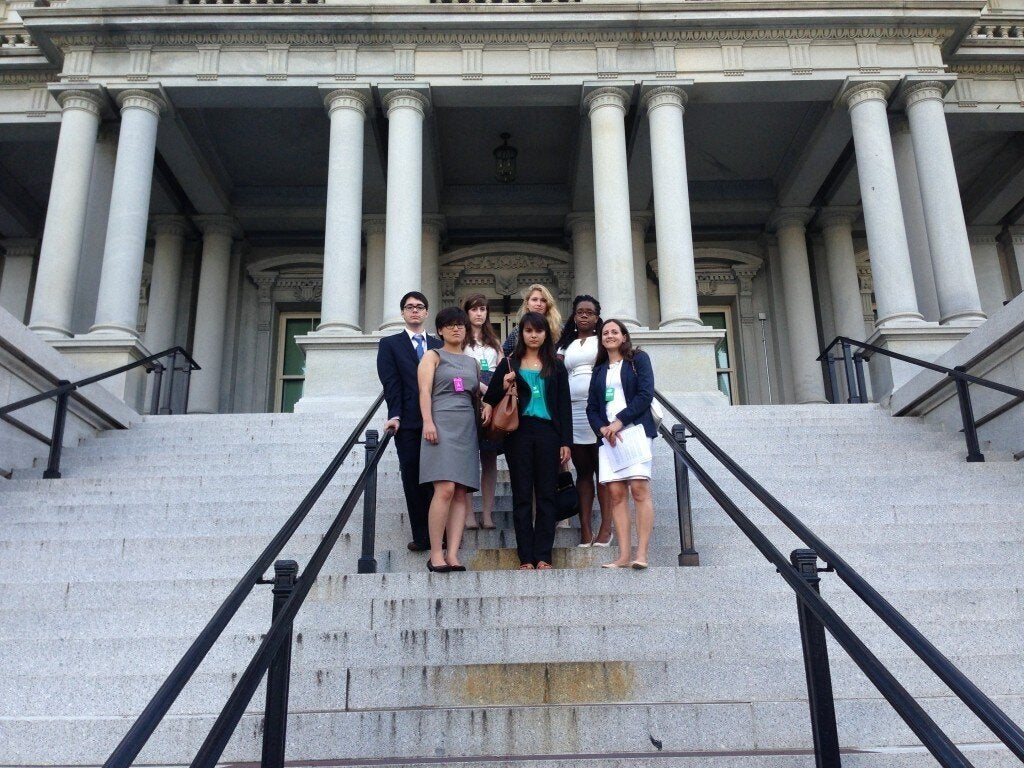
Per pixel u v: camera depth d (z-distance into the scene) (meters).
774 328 18.61
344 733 4.01
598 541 6.57
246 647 4.94
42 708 4.56
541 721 4.04
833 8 14.16
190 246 19.00
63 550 6.68
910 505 7.32
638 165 16.44
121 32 14.09
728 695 4.46
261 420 10.82
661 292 13.38
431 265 18.00
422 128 15.47
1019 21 15.75
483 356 6.89
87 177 13.77
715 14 14.16
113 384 12.49
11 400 9.12
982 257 18.92
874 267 13.51
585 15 14.13
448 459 5.75
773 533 6.81
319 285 19.30
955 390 10.12
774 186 18.48
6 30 15.44
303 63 14.27
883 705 4.14
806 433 10.02
